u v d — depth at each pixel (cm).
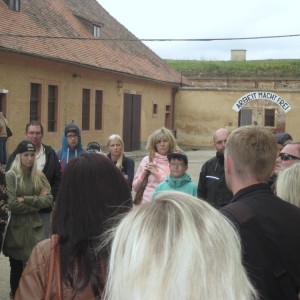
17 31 2095
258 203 250
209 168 525
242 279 136
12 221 529
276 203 253
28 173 538
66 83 2333
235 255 136
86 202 227
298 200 310
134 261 133
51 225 233
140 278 131
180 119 3650
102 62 2631
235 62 4828
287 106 2520
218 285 130
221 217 142
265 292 232
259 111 3466
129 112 2972
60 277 215
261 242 238
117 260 137
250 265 234
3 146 1581
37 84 2142
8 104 1933
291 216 249
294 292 240
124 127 2914
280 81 4025
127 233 138
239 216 242
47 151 609
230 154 270
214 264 132
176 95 3650
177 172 536
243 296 133
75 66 2366
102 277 215
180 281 128
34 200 525
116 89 2800
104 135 2695
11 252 531
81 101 2470
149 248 133
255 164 263
